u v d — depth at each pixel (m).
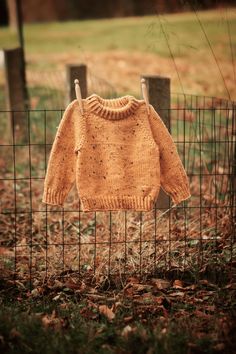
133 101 4.71
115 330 4.31
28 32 22.89
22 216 6.76
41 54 17.62
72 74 7.42
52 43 19.64
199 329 4.35
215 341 4.18
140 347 4.07
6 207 7.07
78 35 20.58
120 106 4.73
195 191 7.00
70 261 5.51
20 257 5.71
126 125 4.71
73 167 4.77
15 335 4.14
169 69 14.42
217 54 15.32
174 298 4.93
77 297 5.00
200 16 18.64
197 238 5.74
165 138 4.77
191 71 14.17
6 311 4.46
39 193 7.46
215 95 12.35
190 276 5.33
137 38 18.45
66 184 4.79
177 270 5.34
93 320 4.60
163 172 4.81
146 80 6.07
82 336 4.18
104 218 6.21
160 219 6.06
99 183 4.72
